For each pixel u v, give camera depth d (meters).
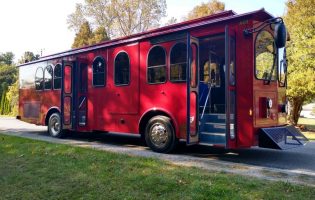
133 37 8.73
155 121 7.93
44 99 11.67
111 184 4.91
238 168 5.96
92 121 9.81
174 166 5.83
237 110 6.84
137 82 8.47
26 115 12.68
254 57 6.78
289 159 7.29
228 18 6.89
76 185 4.99
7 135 10.30
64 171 5.65
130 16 34.06
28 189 5.00
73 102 10.39
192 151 8.21
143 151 8.07
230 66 6.80
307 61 14.62
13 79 49.25
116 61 9.12
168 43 7.79
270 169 5.97
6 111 33.75
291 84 14.58
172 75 7.66
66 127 10.53
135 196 4.44
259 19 6.89
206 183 4.66
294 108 16.53
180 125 7.48
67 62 10.59
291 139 7.26
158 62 7.98
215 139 7.10
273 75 7.34
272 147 6.57
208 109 8.03
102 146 8.87
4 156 7.05
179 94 7.51
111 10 34.12
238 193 4.31
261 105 6.92
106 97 9.38
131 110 8.62
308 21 15.32
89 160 6.24
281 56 7.73
